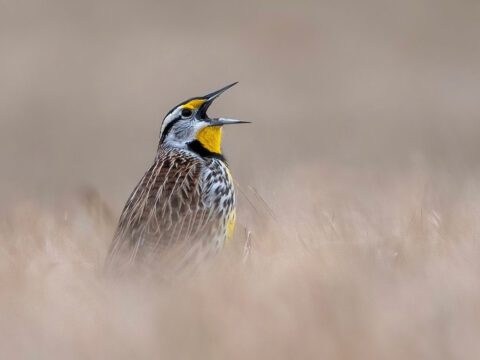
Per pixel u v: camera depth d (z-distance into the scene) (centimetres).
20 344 743
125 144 3497
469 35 4406
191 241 982
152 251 966
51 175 3072
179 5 4881
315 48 4266
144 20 4728
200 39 4456
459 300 745
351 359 668
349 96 3688
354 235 1020
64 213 1314
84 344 728
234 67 4119
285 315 730
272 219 1105
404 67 4053
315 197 1292
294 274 836
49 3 4834
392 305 746
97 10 4806
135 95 3884
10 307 839
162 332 729
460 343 671
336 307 732
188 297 800
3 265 967
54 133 3600
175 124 1098
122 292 873
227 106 3609
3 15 4716
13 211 1345
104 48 4353
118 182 2681
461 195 1234
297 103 3619
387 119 3347
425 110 3478
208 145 1095
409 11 4700
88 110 3762
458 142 2934
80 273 938
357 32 4484
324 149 2619
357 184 1498
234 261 952
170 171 1023
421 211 1058
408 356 664
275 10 4725
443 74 3953
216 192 1016
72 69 4128
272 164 1669
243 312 742
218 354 690
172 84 3975
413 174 1434
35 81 4003
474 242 939
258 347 690
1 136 3578
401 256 902
